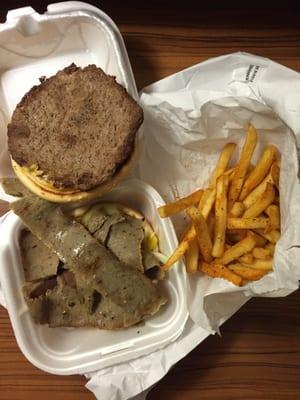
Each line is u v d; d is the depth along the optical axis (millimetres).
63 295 296
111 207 302
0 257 282
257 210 296
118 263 291
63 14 306
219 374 325
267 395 326
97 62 330
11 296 284
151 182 318
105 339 302
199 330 303
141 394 305
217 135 309
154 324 303
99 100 290
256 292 279
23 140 289
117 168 286
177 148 313
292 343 328
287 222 277
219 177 301
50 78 297
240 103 289
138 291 291
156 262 297
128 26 335
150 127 308
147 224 304
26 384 319
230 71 312
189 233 293
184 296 294
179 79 315
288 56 337
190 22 337
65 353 298
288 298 328
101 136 286
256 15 337
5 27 303
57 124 290
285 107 284
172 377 324
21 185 308
